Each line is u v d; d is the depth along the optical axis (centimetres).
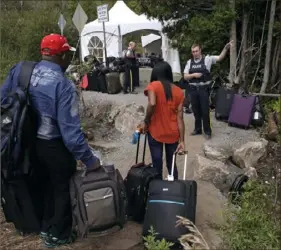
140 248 379
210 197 491
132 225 419
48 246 374
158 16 1107
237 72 1034
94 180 347
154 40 2528
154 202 367
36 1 2558
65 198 365
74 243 384
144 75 1794
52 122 347
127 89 1261
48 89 341
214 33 985
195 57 734
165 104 431
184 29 1080
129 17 1955
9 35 1691
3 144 335
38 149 354
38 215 386
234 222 405
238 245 370
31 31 1759
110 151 700
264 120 815
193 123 841
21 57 1552
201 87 730
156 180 381
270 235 371
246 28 1009
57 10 2391
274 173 577
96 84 1288
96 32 1942
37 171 378
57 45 351
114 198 346
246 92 878
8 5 2159
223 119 868
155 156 442
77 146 342
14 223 391
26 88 345
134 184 411
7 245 380
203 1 1055
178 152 431
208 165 548
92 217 340
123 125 844
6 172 347
